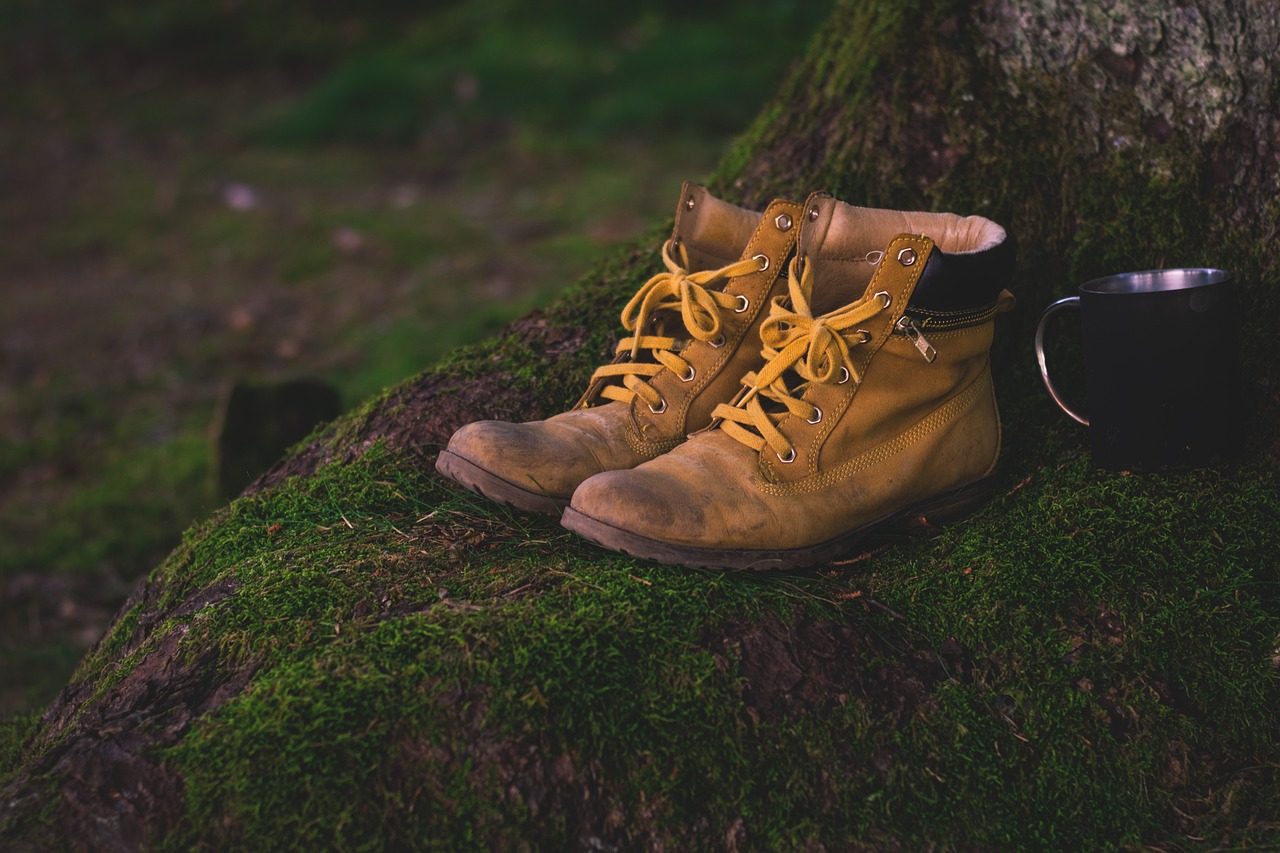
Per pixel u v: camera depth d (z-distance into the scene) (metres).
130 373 4.89
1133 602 1.58
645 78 7.95
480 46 8.84
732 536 1.57
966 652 1.56
